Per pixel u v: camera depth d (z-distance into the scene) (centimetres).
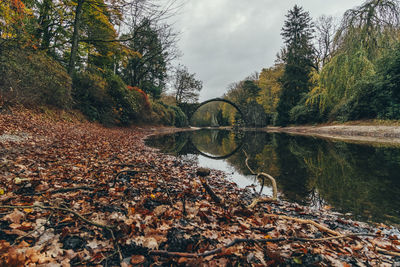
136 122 2100
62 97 1033
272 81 3822
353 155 723
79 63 1516
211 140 1825
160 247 172
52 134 689
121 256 155
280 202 333
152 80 2998
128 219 204
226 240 189
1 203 203
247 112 4850
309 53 3008
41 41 1136
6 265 125
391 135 1266
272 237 203
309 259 169
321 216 281
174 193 325
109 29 1334
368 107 1585
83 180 322
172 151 891
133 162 526
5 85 718
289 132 2539
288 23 3178
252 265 158
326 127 1991
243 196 360
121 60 1516
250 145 1263
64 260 142
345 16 1700
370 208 303
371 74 1546
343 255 184
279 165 620
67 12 1219
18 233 160
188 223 216
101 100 1429
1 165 316
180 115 4184
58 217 195
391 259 182
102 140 835
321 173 509
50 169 348
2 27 702
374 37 1576
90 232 181
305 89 2998
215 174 532
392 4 1459
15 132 563
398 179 439
